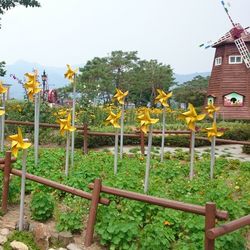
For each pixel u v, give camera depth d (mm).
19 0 28969
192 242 5785
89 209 6855
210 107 10055
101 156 11969
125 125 20906
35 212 6945
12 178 8352
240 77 34156
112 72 56750
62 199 8102
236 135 20312
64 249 6102
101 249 6062
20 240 6273
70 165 10602
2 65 27938
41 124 13898
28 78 9992
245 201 7746
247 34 34781
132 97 57469
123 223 5992
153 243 5590
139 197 5797
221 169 11156
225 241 5582
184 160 13516
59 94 38500
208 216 5027
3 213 7141
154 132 14336
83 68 56406
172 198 7828
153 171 10195
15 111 16906
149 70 55375
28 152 11344
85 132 13375
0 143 11969
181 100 51562
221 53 35344
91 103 21469
